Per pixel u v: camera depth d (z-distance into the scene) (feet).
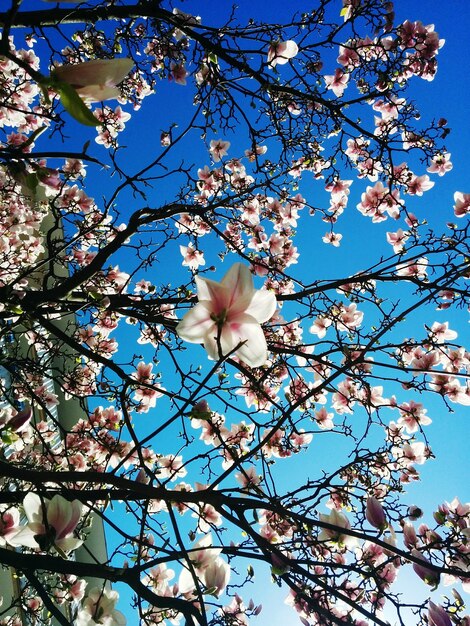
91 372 18.98
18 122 16.07
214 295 5.10
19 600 9.24
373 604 7.45
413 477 15.03
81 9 11.40
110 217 14.56
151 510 14.23
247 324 5.18
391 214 18.49
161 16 12.49
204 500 8.04
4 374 18.83
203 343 5.16
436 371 10.32
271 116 16.02
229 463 14.47
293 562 7.63
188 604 7.05
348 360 11.23
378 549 9.68
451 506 10.63
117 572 7.34
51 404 19.45
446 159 17.76
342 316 17.52
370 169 18.13
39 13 10.91
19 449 16.43
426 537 9.28
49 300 11.85
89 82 3.76
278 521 11.95
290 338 18.98
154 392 16.92
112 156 12.44
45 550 6.01
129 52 15.40
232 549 7.89
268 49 14.97
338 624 7.18
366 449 10.43
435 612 7.03
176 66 17.20
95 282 16.33
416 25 15.71
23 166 5.53
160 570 10.32
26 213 18.94
